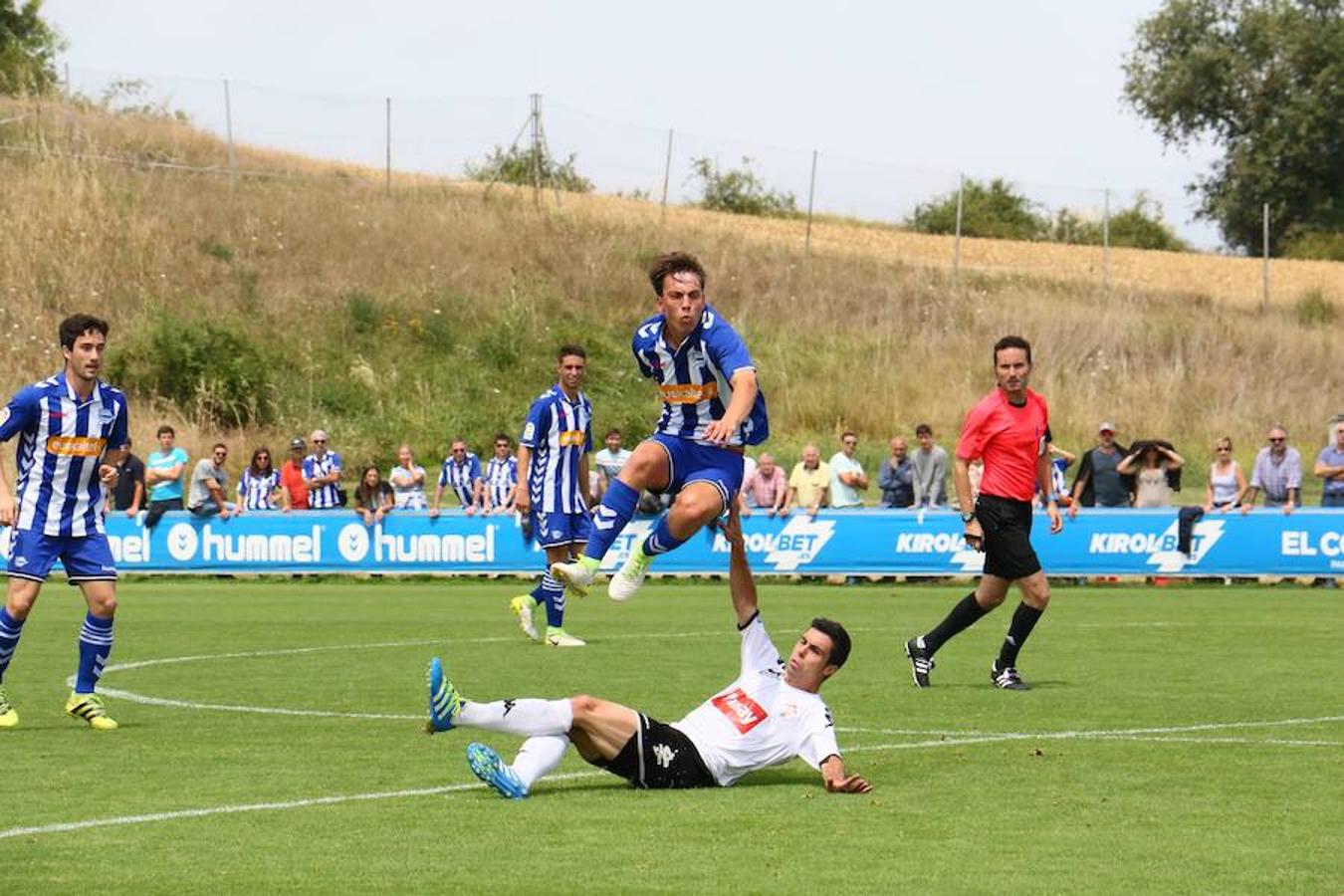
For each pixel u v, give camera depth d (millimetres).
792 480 49688
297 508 52125
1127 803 14758
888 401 74938
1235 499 47812
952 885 11711
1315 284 99500
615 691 23094
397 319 80250
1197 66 145500
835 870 12156
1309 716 20656
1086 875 12016
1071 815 14211
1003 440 23000
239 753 17688
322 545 49031
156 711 21188
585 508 30641
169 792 15312
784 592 44812
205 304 78250
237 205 87438
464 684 24016
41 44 135625
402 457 52844
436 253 86375
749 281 87062
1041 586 23219
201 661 27359
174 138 97312
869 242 103875
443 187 96562
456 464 51188
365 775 16281
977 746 18125
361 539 49031
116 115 98188
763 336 81500
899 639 31328
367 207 90500
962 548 47688
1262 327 84625
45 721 20359
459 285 84312
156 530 49438
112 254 80188
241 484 52438
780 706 15508
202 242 83188
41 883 11781
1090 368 79688
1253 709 21328
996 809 14453
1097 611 38219
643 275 87688
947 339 81875
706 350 17281
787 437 72500
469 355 78375
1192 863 12414
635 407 75312
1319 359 81062
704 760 15352
